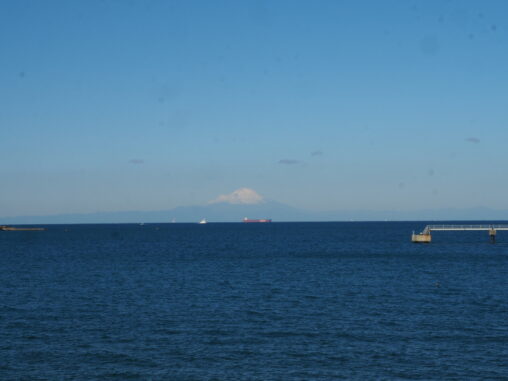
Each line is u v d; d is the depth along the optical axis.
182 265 95.88
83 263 100.69
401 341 37.59
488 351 35.06
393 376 30.48
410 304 51.84
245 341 37.78
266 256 118.81
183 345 36.81
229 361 33.25
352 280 71.19
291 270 85.25
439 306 50.69
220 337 38.91
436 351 35.12
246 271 83.94
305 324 42.97
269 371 31.38
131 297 56.72
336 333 39.97
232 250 142.88
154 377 30.50
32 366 32.31
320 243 177.62
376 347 36.12
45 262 103.00
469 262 98.56
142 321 44.25
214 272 82.62
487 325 42.38
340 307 50.31
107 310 49.16
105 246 165.62
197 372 31.27
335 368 31.89
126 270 86.38
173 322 43.84
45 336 39.25
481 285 65.31
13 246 165.62
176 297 56.59
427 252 127.06
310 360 33.41
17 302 53.53
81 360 33.47
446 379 30.00
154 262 103.00
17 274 80.06
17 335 39.56
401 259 107.06
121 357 34.06
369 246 156.00
